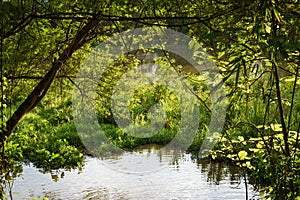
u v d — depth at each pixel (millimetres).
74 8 3920
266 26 2719
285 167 3016
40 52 4488
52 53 4746
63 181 7516
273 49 2373
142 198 6594
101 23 5039
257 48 2791
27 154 8820
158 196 6609
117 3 3354
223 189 6684
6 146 3355
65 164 8484
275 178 2965
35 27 3877
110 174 7809
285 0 2432
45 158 8508
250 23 2791
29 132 10266
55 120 11492
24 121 11500
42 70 5250
